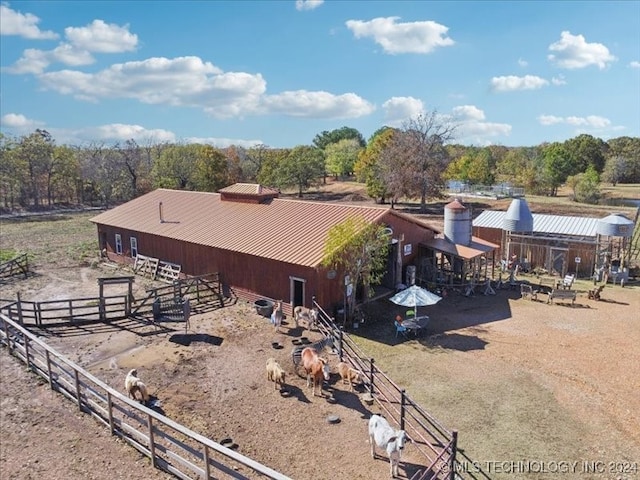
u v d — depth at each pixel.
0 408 12.98
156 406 13.66
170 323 20.56
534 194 74.12
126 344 18.19
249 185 30.62
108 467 10.59
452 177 80.38
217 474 10.46
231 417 13.27
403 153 59.50
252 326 20.25
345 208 25.78
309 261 20.83
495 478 11.16
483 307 23.77
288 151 86.94
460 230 27.48
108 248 33.06
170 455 10.38
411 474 11.09
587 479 11.16
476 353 18.08
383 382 15.62
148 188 69.75
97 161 71.50
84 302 23.89
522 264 31.36
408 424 12.91
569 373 16.44
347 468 11.27
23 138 65.06
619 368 16.83
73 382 14.03
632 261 32.62
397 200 66.81
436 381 15.81
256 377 15.65
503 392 15.12
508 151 120.31
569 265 30.78
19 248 37.22
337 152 102.06
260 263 22.84
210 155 63.88
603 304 24.34
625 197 67.69
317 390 14.70
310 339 18.83
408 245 26.73
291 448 11.98
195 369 16.14
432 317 22.19
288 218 26.16
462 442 12.52
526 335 19.95
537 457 11.92
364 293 23.92
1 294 25.17
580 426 13.28
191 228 28.03
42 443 11.45
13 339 16.84
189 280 23.36
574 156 87.00
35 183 66.19
